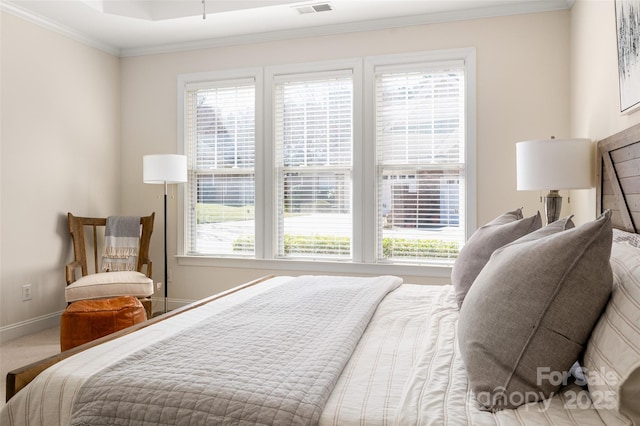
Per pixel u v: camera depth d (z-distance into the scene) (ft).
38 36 12.05
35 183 12.00
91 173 13.75
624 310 3.26
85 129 13.53
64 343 9.12
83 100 13.46
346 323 5.24
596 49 8.94
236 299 7.08
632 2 6.75
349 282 8.01
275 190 13.42
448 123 12.07
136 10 12.19
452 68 11.96
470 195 11.80
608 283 3.53
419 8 11.59
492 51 11.60
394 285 7.80
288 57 13.19
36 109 12.02
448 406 3.42
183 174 12.96
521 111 11.44
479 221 11.79
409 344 4.86
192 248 14.39
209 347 4.54
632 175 6.72
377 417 3.27
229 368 3.97
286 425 3.21
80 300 10.62
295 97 13.24
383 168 12.60
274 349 4.46
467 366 3.73
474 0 11.16
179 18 12.17
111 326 9.17
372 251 12.55
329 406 3.43
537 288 3.56
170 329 5.45
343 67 12.67
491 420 3.23
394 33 12.29
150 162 12.61
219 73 13.76
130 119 14.76
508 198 11.60
